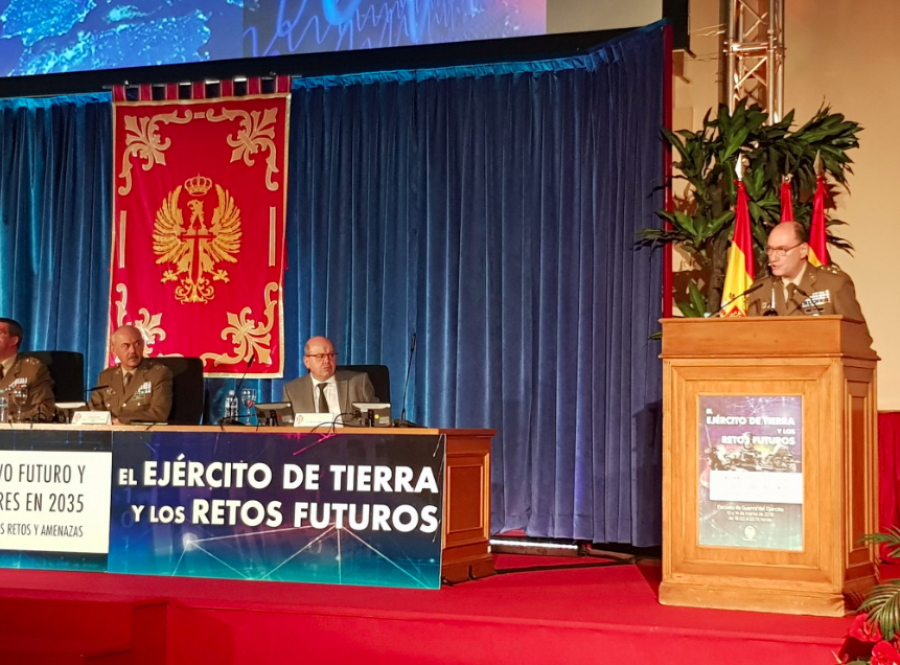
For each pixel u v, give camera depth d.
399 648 3.71
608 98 5.91
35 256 6.99
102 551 4.53
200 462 4.47
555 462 5.95
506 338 6.09
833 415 3.77
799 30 6.04
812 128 5.28
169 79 6.79
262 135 6.60
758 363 3.88
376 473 4.32
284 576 4.36
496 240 6.16
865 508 4.01
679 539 3.94
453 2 6.33
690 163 5.38
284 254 6.55
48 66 7.00
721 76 5.93
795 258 4.19
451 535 4.49
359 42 6.50
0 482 4.64
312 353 5.29
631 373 5.68
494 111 6.23
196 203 6.67
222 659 3.86
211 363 6.59
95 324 6.83
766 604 3.78
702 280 6.04
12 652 3.66
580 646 3.55
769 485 3.84
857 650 3.34
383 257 6.41
